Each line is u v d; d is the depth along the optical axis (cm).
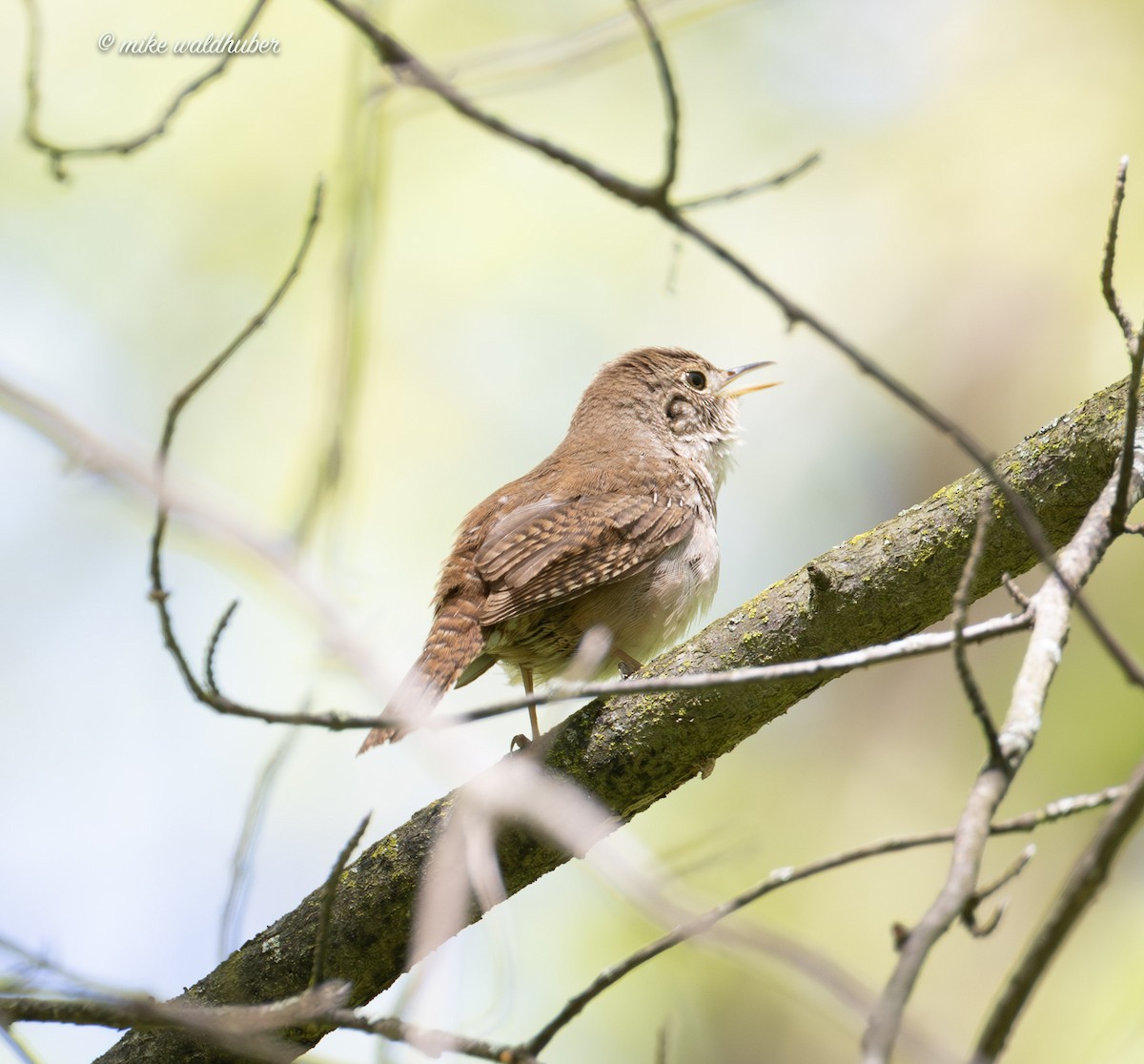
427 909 631
